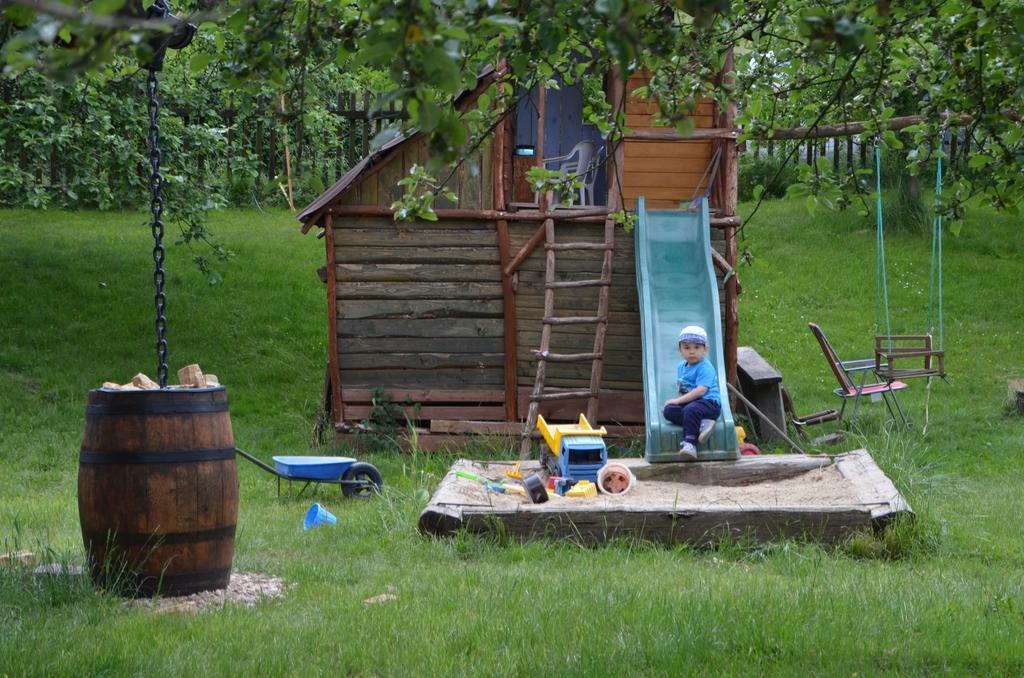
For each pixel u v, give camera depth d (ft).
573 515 25.72
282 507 32.19
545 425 33.32
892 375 46.73
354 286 44.55
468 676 15.42
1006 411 50.55
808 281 74.74
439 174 44.09
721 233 43.86
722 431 34.86
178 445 19.81
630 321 44.45
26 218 77.46
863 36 9.14
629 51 8.46
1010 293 71.56
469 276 44.45
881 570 23.03
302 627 17.81
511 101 16.99
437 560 23.86
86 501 19.88
